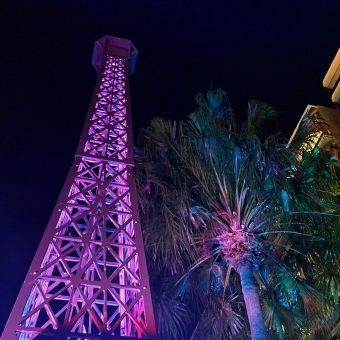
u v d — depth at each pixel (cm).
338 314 1309
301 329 1341
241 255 1241
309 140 1574
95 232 1277
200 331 1355
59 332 849
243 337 1365
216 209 1331
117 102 2041
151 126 1605
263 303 1321
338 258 1328
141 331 905
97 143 1644
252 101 1541
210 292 1390
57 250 1052
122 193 1400
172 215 1380
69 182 1336
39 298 1012
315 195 1379
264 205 1299
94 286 990
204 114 1504
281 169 1402
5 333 827
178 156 1507
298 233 1297
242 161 1356
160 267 1411
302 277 1363
